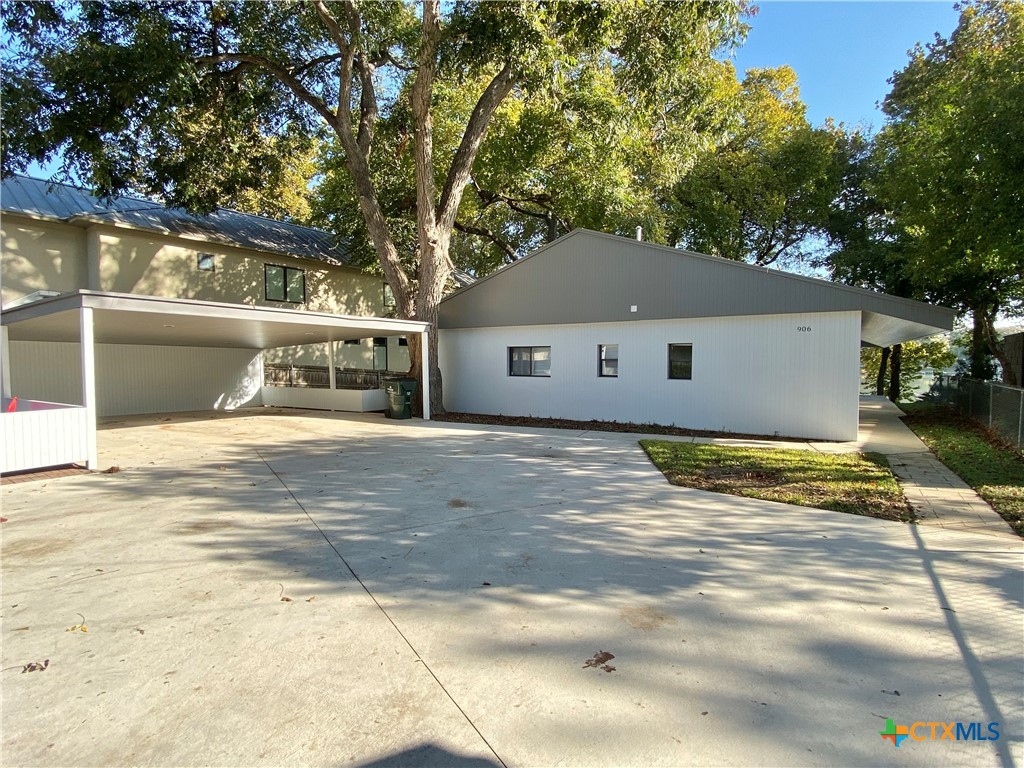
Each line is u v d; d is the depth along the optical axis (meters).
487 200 21.81
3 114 10.55
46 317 9.11
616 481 7.05
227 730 2.30
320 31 14.81
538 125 17.78
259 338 15.62
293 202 28.62
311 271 20.08
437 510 5.71
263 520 5.37
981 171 10.17
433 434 11.59
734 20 12.85
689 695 2.52
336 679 2.67
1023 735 2.25
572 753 2.15
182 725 2.33
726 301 11.67
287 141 17.20
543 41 11.20
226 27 14.03
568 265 14.02
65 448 7.71
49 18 10.93
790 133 23.69
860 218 23.86
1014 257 10.72
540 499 6.15
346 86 14.41
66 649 2.95
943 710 2.42
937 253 12.43
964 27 17.11
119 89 11.05
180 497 6.27
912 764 2.09
